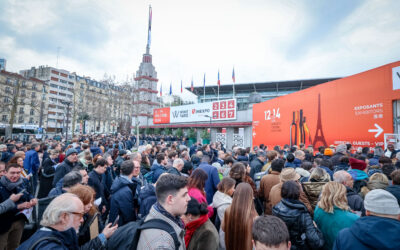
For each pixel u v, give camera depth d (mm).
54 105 74000
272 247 1422
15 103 26969
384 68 8469
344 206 2240
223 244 2777
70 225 1688
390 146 7367
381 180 3107
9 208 2992
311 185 3180
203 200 2922
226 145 24594
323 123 11672
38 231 1643
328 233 2260
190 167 5098
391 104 8195
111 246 1722
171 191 1634
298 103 13727
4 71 51312
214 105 26391
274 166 3947
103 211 4250
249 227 2182
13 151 8828
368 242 1579
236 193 2348
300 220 2301
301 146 8906
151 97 53938
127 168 3361
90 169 5945
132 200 3244
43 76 74375
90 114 61594
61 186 3453
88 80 73750
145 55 55031
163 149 8469
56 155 6578
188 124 30016
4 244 3023
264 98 40219
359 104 9570
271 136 16703
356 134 9695
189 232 2186
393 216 1668
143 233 1491
